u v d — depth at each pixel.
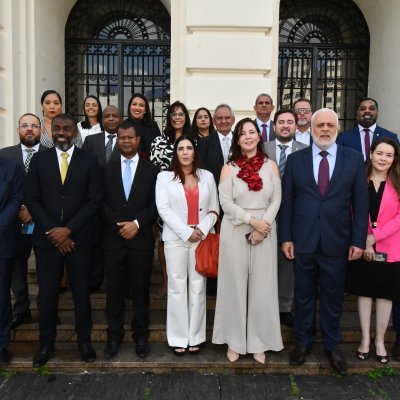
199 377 3.47
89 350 3.55
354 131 4.78
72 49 7.04
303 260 3.44
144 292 3.60
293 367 3.54
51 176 3.43
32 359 3.56
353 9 7.07
